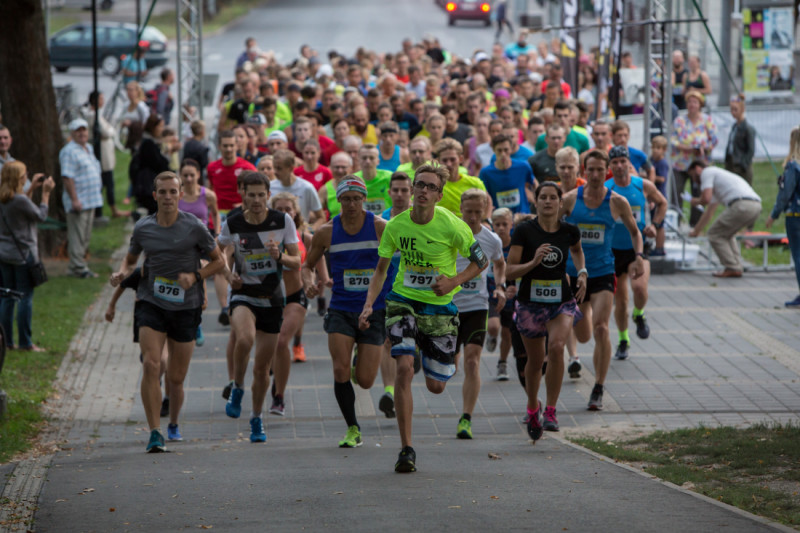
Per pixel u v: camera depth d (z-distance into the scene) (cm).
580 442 2214
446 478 1719
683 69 6231
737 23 8350
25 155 4603
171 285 2108
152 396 2100
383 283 2052
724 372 2948
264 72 6306
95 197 4225
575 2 5869
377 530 1328
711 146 5034
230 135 3541
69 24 15188
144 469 1867
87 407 2644
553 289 2223
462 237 1875
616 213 2548
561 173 2722
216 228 3222
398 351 1847
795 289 4009
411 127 4853
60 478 1783
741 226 4169
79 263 4253
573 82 5944
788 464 1875
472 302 2300
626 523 1370
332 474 1772
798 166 3609
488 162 4059
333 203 3203
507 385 2869
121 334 3403
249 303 2264
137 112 5934
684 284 4112
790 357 3102
